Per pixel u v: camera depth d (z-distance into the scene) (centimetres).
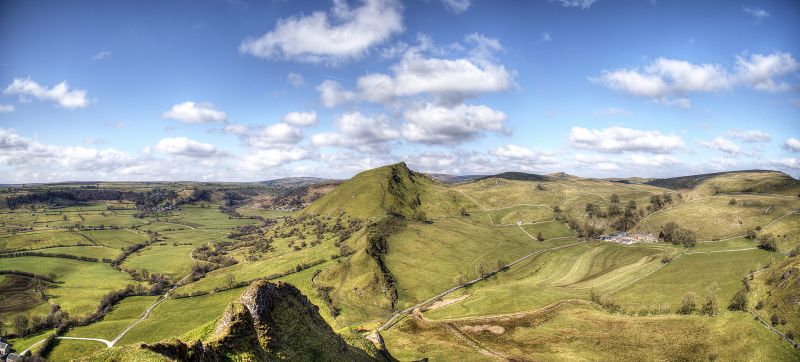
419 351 13812
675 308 15212
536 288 19750
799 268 13862
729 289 15775
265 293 7031
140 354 4350
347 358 7575
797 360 10981
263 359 5841
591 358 12738
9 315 18325
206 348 5112
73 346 15700
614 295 17600
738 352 11825
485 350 13762
